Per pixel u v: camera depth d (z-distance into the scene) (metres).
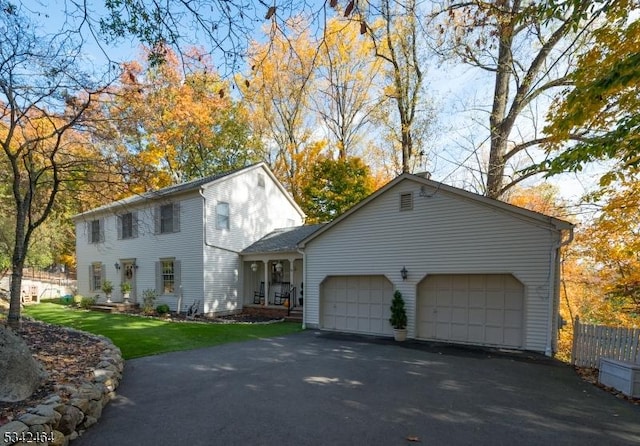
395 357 8.37
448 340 10.29
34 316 14.61
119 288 18.42
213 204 15.65
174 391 5.82
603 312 12.94
